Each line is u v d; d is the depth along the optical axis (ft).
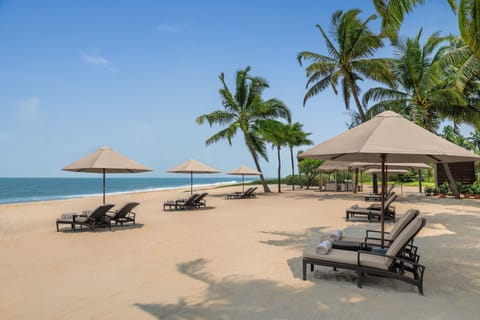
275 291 13.84
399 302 12.45
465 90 59.77
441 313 11.42
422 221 12.66
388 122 15.23
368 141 13.73
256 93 79.36
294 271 16.78
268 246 22.98
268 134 82.28
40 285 14.98
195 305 12.44
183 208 49.96
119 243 24.47
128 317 11.39
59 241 25.40
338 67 66.13
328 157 19.01
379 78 62.44
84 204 64.28
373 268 13.71
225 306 12.29
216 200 65.46
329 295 13.25
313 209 46.65
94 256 20.52
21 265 18.49
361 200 61.67
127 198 80.94
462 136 112.88
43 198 102.47
